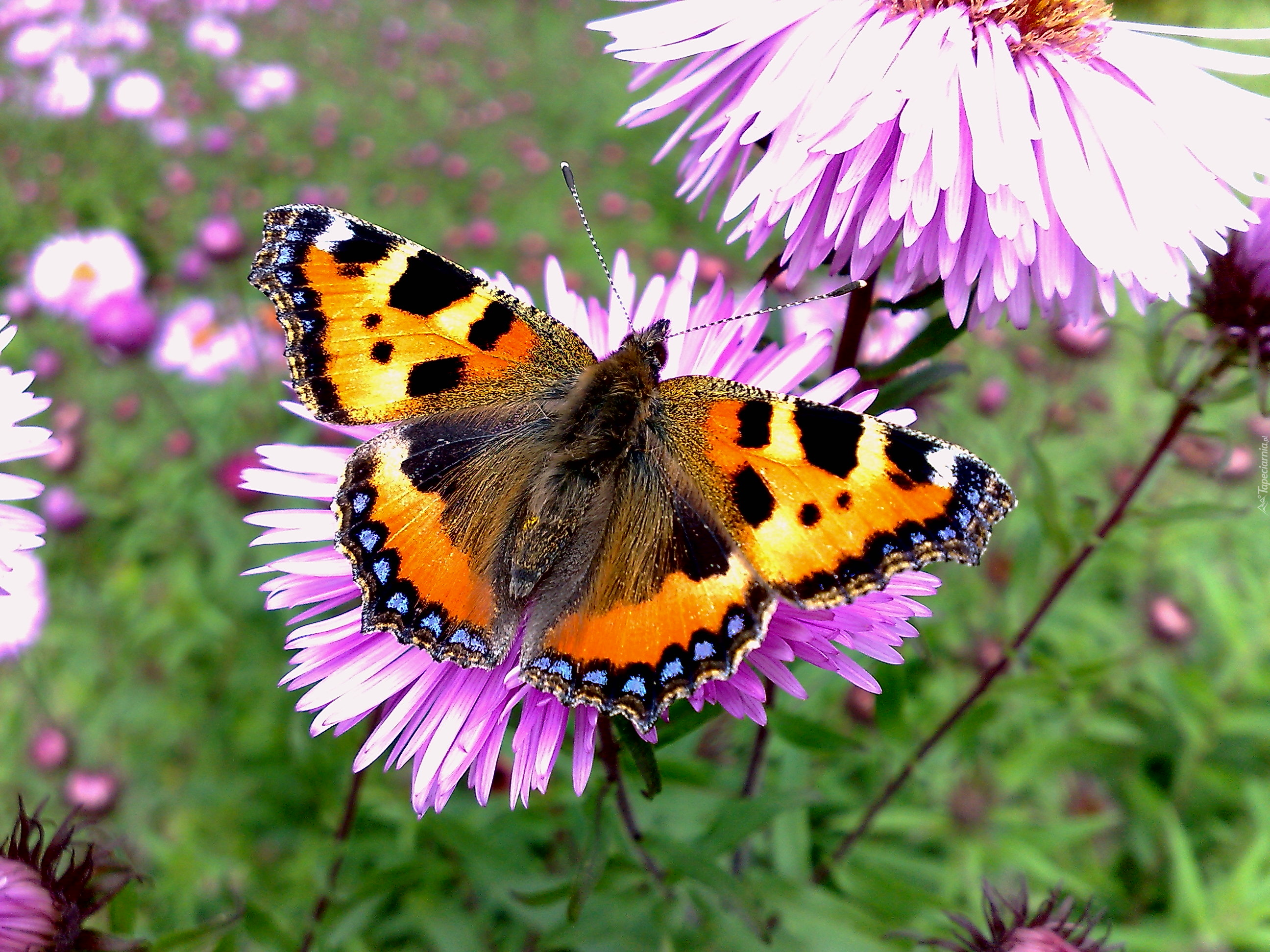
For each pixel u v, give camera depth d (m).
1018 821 0.12
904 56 0.07
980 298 0.07
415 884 0.11
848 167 0.07
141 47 0.31
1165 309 0.09
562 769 0.11
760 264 0.21
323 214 0.07
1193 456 0.15
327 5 0.39
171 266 0.24
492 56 0.39
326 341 0.07
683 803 0.10
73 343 0.21
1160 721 0.15
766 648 0.06
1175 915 0.12
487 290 0.07
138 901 0.10
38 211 0.27
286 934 0.09
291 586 0.07
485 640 0.06
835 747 0.10
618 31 0.07
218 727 0.15
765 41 0.07
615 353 0.07
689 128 0.08
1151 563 0.15
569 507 0.07
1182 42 0.08
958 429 0.16
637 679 0.06
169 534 0.17
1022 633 0.10
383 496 0.07
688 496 0.06
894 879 0.10
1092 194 0.07
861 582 0.06
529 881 0.10
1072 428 0.17
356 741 0.12
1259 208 0.08
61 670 0.16
